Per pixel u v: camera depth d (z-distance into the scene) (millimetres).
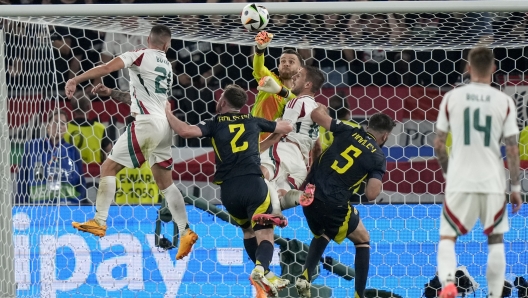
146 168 28531
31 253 26359
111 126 30969
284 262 26266
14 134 28969
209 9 22766
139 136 22312
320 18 28250
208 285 26312
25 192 27578
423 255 26500
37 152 27891
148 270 26516
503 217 18281
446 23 27266
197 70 32594
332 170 22922
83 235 26672
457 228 18203
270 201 22234
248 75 32844
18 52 29281
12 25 27500
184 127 22156
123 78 32688
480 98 18250
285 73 25000
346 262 26875
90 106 30781
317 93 30391
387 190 29234
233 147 22250
